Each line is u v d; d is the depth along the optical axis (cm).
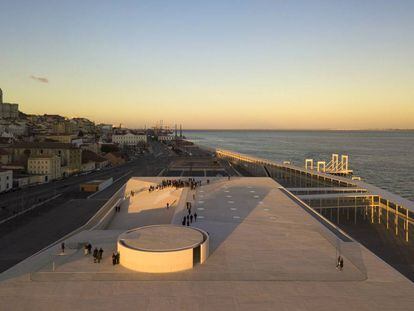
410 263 6328
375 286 3878
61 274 4159
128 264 4312
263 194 8875
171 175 16400
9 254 6494
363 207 9288
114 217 8338
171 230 5025
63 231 7894
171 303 3509
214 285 3888
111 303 3509
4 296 3644
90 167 19525
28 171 15200
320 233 5700
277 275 4134
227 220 6525
